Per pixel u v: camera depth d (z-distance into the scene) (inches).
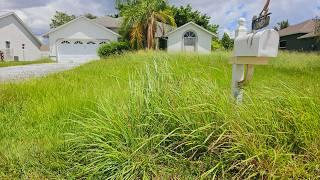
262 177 65.7
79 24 968.3
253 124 75.9
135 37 792.3
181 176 75.2
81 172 78.9
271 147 71.2
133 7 794.2
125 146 83.0
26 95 171.2
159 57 165.6
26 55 1169.4
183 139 80.3
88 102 134.8
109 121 88.0
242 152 70.9
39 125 118.7
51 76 266.1
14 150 93.4
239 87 95.0
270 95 89.2
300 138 72.0
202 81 97.5
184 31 951.6
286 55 488.4
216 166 68.9
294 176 63.7
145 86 98.3
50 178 79.9
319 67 371.9
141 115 89.4
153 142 82.7
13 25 1099.9
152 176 75.8
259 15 86.4
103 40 983.6
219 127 73.5
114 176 74.8
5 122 126.0
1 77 329.7
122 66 329.7
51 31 951.0
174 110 85.2
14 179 79.1
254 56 84.0
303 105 79.1
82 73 290.5
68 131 106.9
